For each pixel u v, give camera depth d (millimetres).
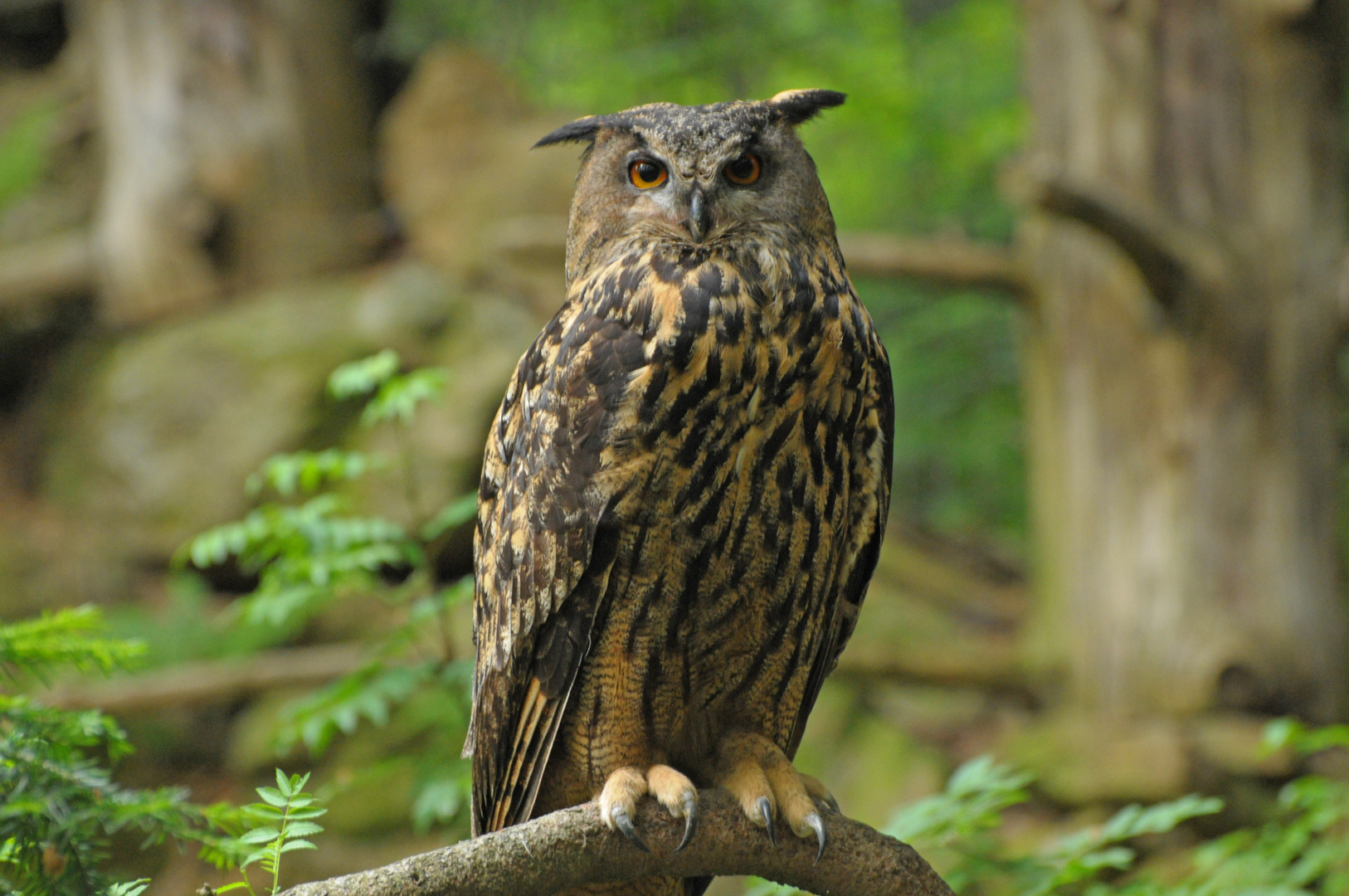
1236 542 12117
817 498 4934
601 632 4977
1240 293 12008
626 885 5359
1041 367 13289
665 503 4746
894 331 18406
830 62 18859
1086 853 5445
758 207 5105
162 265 16969
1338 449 12430
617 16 19875
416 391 6277
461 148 17594
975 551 17328
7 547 14945
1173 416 12250
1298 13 11891
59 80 19828
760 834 4465
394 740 12367
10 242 17938
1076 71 12539
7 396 17047
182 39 17344
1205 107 12125
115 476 15266
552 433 4844
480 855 3961
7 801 3867
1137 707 12234
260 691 11945
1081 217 11117
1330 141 12227
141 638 13211
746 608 5016
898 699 14016
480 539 5496
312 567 6020
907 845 4504
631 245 5102
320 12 18000
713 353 4676
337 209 17578
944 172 19547
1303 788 6133
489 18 20953
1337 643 12211
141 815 3916
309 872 11602
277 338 15570
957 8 20281
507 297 16062
